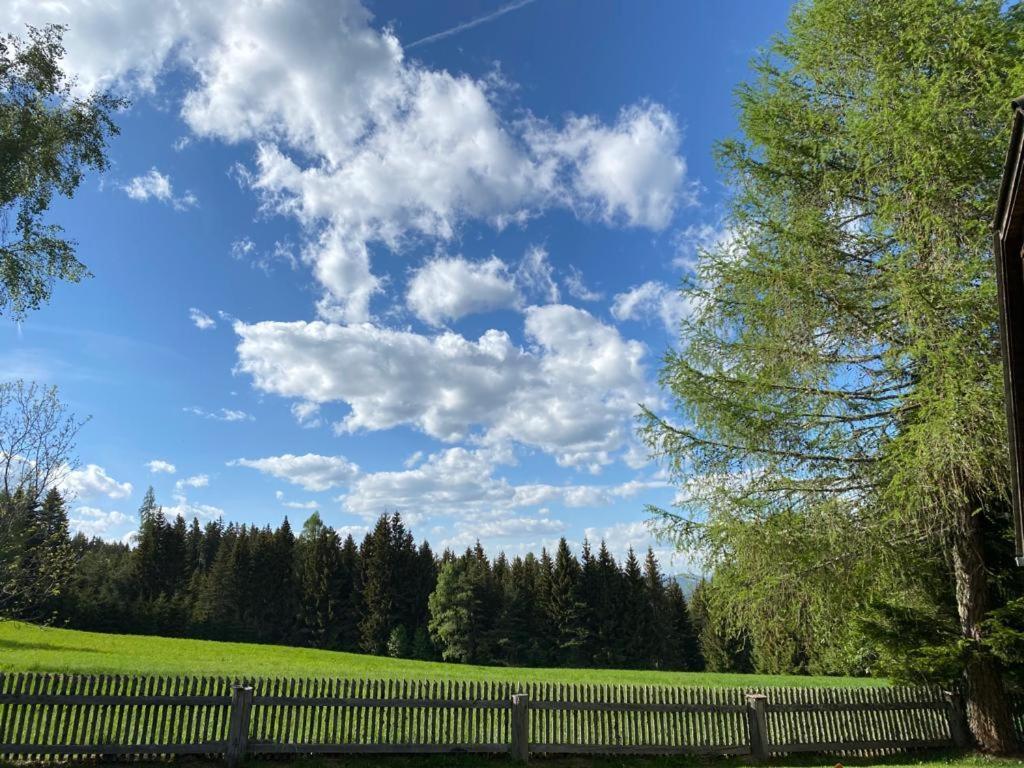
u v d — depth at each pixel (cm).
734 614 1226
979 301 962
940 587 1257
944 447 927
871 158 1089
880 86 1104
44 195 1752
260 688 1024
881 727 1249
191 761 978
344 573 7738
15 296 1716
